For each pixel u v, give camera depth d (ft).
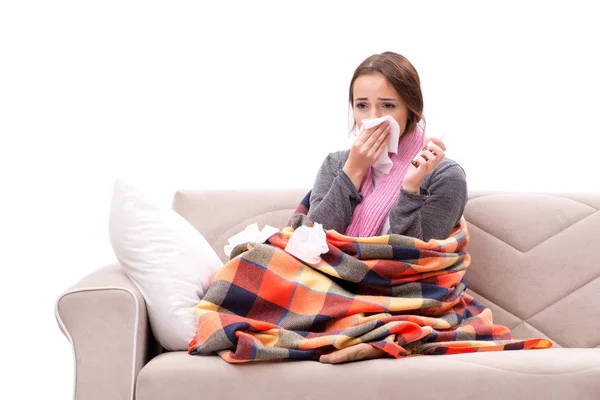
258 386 7.65
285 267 8.71
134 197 8.69
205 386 7.66
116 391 7.87
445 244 8.96
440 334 8.41
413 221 8.92
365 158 9.32
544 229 9.93
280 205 10.38
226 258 10.23
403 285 8.74
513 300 9.86
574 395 7.50
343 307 8.43
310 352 7.96
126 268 8.58
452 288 9.03
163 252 8.53
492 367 7.59
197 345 8.07
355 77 9.48
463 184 9.20
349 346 8.02
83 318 7.95
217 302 8.45
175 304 8.36
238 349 7.74
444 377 7.56
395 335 8.11
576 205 10.00
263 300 8.54
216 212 10.37
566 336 9.71
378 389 7.57
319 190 9.70
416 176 8.90
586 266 9.77
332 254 8.78
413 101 9.36
